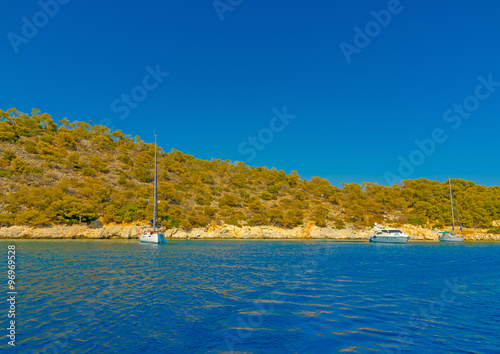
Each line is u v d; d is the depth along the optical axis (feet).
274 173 462.19
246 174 467.52
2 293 55.26
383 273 87.40
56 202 235.81
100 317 42.37
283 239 296.51
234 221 298.97
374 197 397.39
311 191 428.97
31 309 45.57
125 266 91.91
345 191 428.97
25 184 257.75
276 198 383.45
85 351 31.19
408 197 390.21
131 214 260.83
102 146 404.36
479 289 66.28
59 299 51.60
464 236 326.24
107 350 31.50
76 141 395.75
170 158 438.81
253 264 104.01
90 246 167.43
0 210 224.74
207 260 113.19
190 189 359.87
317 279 75.61
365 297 56.90
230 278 75.20
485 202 356.18
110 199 280.72
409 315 45.80
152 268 89.20
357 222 330.34
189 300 52.47
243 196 371.56
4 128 336.29
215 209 310.45
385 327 40.06
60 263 96.02
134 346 32.55
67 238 229.45
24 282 65.21
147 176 352.69
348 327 39.68
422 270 94.94
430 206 347.15
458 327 40.47
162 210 271.90
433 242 291.17
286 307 49.01
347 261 117.39
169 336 35.60
